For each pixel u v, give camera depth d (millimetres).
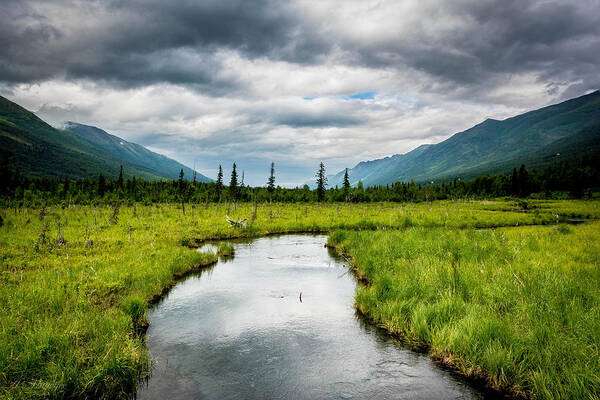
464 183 135875
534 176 125188
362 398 5375
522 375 5500
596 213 42406
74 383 5387
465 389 5676
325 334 7906
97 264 13016
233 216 36938
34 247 15898
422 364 6531
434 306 7965
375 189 116562
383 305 8727
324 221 33562
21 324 6844
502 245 14781
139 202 60188
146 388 5680
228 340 7594
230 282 12555
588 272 9719
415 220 32875
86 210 39125
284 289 11625
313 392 5562
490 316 7078
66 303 8328
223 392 5551
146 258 14445
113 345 6258
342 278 13148
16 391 4953
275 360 6664
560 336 6008
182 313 9328
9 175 55000
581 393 4656
